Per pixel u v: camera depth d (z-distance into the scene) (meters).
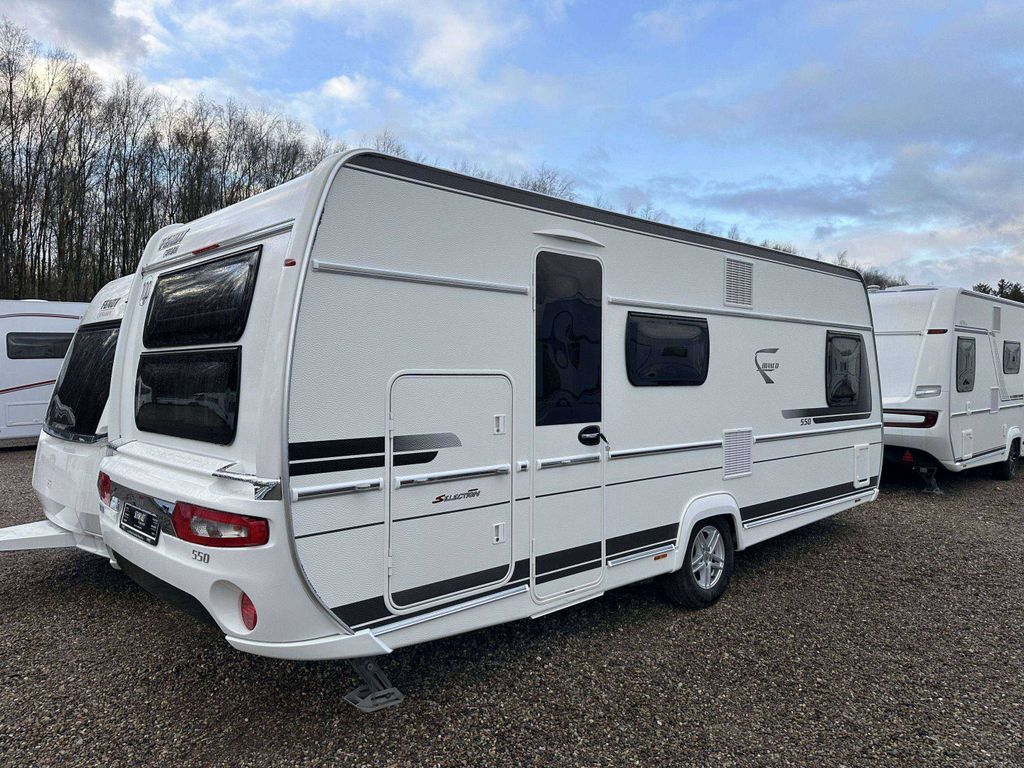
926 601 4.39
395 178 2.66
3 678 3.15
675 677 3.27
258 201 2.80
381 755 2.57
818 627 3.93
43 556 5.02
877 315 7.95
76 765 2.49
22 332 10.10
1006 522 6.59
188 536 2.51
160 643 3.52
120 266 21.66
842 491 5.39
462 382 2.86
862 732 2.83
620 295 3.58
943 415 7.37
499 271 3.01
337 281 2.47
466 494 2.88
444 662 3.37
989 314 8.32
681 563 3.96
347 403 2.49
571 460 3.31
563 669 3.31
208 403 2.78
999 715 2.99
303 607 2.38
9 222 19.80
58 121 20.73
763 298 4.59
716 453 4.19
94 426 3.91
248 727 2.75
